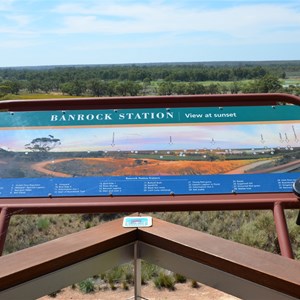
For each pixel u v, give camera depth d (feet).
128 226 4.36
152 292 11.51
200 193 8.58
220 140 9.53
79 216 19.21
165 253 4.17
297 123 9.82
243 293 3.63
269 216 16.15
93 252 3.95
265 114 9.95
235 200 8.42
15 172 9.00
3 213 8.28
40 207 8.36
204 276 3.89
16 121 9.89
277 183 8.75
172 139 9.57
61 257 3.70
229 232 15.85
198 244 3.94
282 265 3.56
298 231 14.93
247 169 9.05
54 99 9.78
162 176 8.91
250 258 3.67
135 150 9.41
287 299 3.37
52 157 9.31
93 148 9.47
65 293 11.57
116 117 9.96
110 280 12.34
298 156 9.25
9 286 3.42
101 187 8.72
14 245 15.26
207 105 10.03
